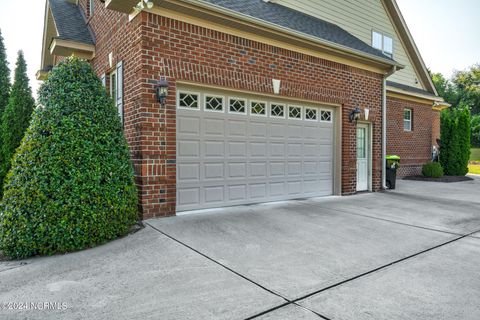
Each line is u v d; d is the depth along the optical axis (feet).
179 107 18.81
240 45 20.47
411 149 45.42
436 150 48.34
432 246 14.12
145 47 16.98
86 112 14.28
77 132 13.70
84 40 25.73
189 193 19.34
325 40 23.41
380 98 29.89
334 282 10.27
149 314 8.20
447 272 11.23
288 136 24.12
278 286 9.90
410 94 43.21
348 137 27.02
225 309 8.46
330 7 35.17
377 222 18.19
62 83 14.33
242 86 20.54
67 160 13.21
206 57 19.03
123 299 9.03
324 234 15.62
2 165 28.66
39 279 10.46
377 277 10.71
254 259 12.15
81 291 9.55
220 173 20.61
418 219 19.11
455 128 47.47
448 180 41.32
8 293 9.50
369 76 28.71
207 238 14.52
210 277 10.51
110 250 13.04
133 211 15.51
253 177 22.21
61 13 29.81
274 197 23.44
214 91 20.18
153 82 17.24
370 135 29.50
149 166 17.19
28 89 30.53
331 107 26.78
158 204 17.57
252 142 22.08
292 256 12.57
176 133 18.63
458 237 15.53
